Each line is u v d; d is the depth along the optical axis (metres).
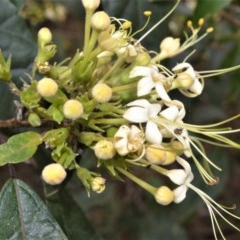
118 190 0.49
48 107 0.22
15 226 0.22
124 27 0.22
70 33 0.50
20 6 0.28
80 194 0.40
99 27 0.22
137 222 0.49
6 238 0.22
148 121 0.21
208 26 0.37
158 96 0.22
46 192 0.25
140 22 0.28
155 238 0.48
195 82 0.23
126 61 0.23
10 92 0.25
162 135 0.22
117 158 0.22
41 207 0.22
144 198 0.49
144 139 0.21
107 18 0.22
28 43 0.26
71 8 0.39
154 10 0.28
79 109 0.21
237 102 0.46
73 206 0.25
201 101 0.44
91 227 0.25
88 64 0.22
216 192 0.37
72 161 0.22
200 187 0.36
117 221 0.49
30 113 0.21
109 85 0.22
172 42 0.24
